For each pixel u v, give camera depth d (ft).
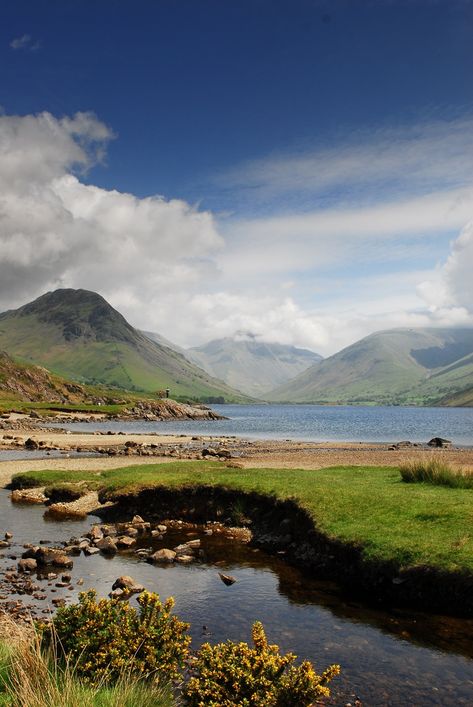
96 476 119.65
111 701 26.63
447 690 36.63
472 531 59.16
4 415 444.55
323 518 71.77
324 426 507.30
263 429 443.32
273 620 49.11
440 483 89.40
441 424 549.54
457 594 50.75
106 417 581.53
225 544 77.71
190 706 28.96
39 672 27.71
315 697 28.73
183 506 94.79
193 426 497.05
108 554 72.43
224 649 31.32
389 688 36.88
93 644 32.01
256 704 27.76
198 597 55.47
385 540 60.29
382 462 156.76
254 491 90.38
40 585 58.75
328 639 44.88
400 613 50.42
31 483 119.44
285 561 69.15
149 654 32.27
